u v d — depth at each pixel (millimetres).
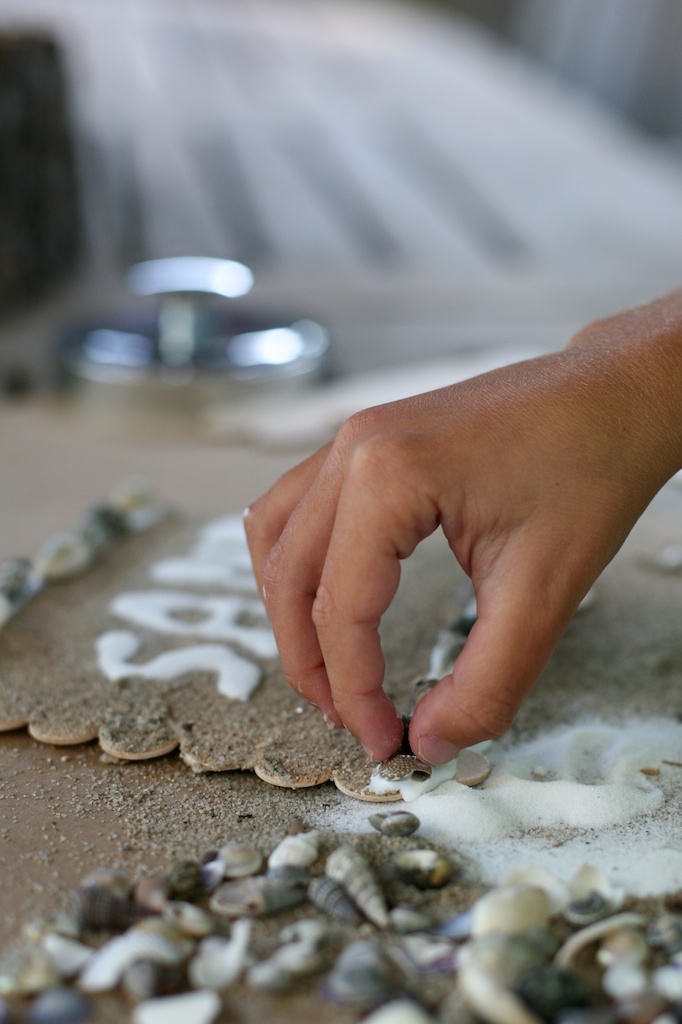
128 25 2180
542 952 372
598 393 412
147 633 497
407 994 365
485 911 379
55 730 450
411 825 412
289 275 1063
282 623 421
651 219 1282
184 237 1155
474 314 957
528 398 410
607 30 2010
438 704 403
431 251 1152
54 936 381
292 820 421
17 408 733
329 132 1587
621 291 1028
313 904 392
